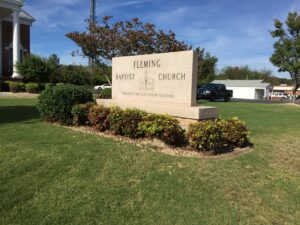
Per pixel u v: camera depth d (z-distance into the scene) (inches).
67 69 1269.7
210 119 275.4
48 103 335.0
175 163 202.1
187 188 167.0
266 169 207.9
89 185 163.9
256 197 164.4
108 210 142.7
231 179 183.9
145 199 153.8
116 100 354.0
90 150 219.1
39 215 136.3
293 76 1083.9
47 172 176.9
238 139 257.4
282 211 152.0
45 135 264.7
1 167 180.5
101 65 764.6
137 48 700.0
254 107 746.2
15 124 318.3
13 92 911.0
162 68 306.7
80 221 133.5
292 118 502.0
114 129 272.5
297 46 976.3
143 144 243.9
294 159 237.1
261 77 3484.3
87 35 700.0
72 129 301.7
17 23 996.6
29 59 1022.4
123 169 186.7
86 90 348.2
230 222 138.8
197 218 140.0
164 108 290.4
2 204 142.6
